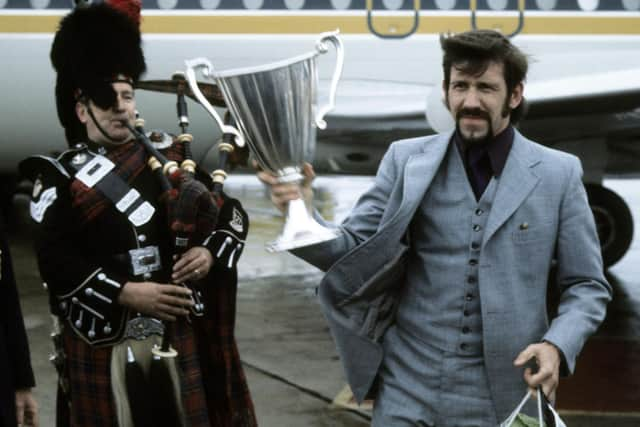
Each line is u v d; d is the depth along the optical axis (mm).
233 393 3822
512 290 3486
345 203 17078
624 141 10891
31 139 11102
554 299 9797
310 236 3250
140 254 3619
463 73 3396
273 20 10438
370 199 3746
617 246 11242
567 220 3541
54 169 3635
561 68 10430
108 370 3604
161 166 3629
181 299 3543
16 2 10680
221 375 3809
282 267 11930
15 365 3859
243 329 8992
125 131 3715
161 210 3666
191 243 3609
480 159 3553
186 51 10438
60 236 3615
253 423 3885
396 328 3699
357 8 10430
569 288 3588
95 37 3668
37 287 10742
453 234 3535
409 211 3508
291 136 3191
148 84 3826
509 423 3283
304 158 3248
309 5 10430
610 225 11203
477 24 10445
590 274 3555
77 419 3643
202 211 3514
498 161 3521
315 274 11539
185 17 10398
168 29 10430
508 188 3494
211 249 3648
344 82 10492
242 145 3383
